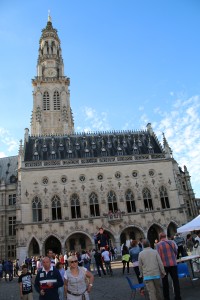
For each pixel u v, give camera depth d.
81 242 57.84
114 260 49.06
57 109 92.50
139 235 59.28
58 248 57.41
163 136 67.50
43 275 11.13
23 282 14.48
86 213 58.62
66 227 56.84
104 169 62.06
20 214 56.84
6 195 70.56
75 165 61.25
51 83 94.94
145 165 63.53
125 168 62.69
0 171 77.81
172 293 16.48
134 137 71.44
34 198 58.50
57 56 102.00
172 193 62.38
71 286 10.07
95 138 70.06
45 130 89.25
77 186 60.19
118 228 57.75
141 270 13.20
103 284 22.67
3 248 66.19
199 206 87.19
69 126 91.31
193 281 19.33
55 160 61.44
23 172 59.59
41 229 56.22
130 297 16.64
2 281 37.88
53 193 59.22
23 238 55.38
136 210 60.16
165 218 60.00
